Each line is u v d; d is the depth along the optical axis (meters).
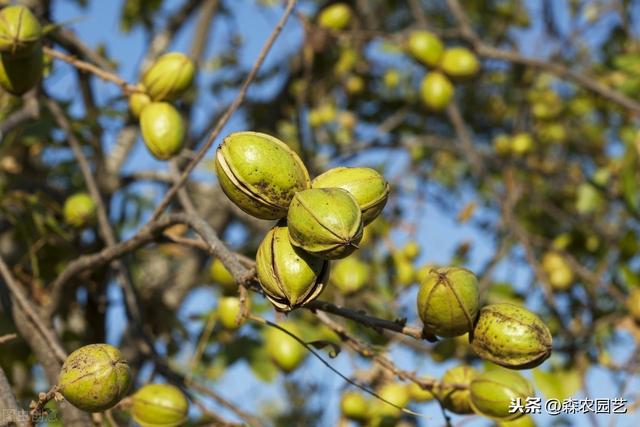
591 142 8.24
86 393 2.51
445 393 3.18
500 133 8.46
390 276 5.93
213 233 2.84
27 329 3.54
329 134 7.31
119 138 5.86
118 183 5.36
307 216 2.34
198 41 6.63
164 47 6.51
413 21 8.20
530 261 5.35
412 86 7.82
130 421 3.89
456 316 2.58
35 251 4.82
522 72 7.67
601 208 6.93
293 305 2.41
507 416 3.09
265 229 6.11
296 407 6.59
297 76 7.01
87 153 5.62
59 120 4.70
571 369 5.05
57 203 5.00
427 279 2.60
